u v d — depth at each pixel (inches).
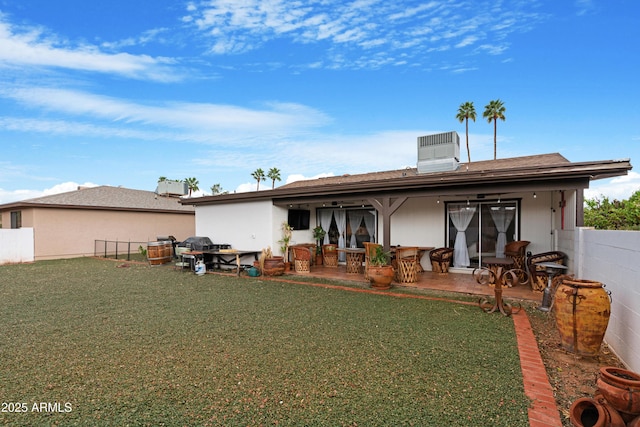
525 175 259.0
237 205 472.4
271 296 281.4
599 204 341.7
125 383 129.2
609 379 99.3
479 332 185.5
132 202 748.6
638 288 132.0
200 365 145.1
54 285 337.4
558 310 155.4
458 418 104.1
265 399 116.6
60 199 655.8
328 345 167.3
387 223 333.7
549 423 101.4
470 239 375.2
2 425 102.6
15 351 162.1
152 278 380.2
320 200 382.9
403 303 253.3
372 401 114.7
